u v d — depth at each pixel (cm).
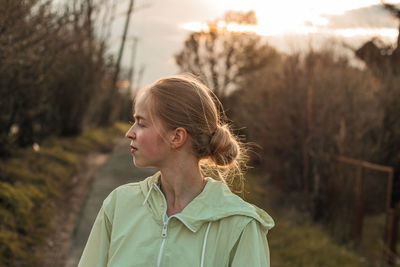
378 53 741
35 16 518
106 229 130
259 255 114
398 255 593
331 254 546
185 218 117
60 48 670
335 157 677
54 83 802
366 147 682
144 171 952
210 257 115
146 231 120
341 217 644
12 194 482
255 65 1531
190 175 125
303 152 777
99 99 1436
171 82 125
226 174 148
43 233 471
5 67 485
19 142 774
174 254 116
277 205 772
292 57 824
